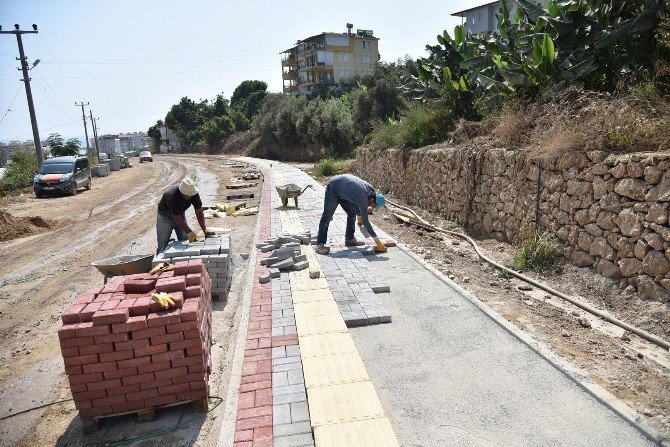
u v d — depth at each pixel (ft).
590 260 22.34
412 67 90.12
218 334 19.44
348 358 15.08
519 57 35.47
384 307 19.24
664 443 10.77
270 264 25.91
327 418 12.01
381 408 12.38
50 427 14.17
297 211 43.96
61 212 58.70
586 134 23.91
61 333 12.73
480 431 11.67
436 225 38.73
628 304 19.06
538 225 26.94
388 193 57.52
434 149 44.09
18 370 17.88
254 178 83.51
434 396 13.23
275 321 18.51
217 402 14.56
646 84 25.44
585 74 30.60
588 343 16.39
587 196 22.71
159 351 13.29
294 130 142.41
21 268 32.81
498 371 14.37
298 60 223.10
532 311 19.52
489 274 24.88
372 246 28.94
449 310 19.24
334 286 21.97
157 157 205.26
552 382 13.66
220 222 43.98
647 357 15.28
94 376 13.15
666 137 20.10
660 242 18.28
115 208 59.52
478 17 130.62
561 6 31.53
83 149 191.72
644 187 19.24
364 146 75.10
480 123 39.27
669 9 26.30
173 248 23.44
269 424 12.36
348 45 209.97
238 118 214.28
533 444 11.12
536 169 27.17
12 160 99.19
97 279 28.76
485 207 33.68
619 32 28.04
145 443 12.87
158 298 13.66
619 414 11.94
